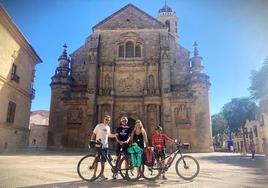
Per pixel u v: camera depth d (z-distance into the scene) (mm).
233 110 76812
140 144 10883
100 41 49594
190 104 44531
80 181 9891
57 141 43562
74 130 44344
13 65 33250
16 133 34688
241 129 77812
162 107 44000
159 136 11414
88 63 48844
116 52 49062
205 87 44812
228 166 17375
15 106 34250
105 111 45469
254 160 24625
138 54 49250
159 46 48844
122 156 11188
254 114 73250
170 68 48594
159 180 10398
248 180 10352
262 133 63281
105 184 9289
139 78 47562
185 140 43062
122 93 46969
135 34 49781
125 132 11148
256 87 38281
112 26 50438
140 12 51031
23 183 9031
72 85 48656
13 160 19125
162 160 10992
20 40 33844
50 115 44875
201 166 17328
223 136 106375
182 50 49500
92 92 44750
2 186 8383
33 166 15422
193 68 46125
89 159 10469
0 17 27734
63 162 19266
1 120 30094
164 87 44719
